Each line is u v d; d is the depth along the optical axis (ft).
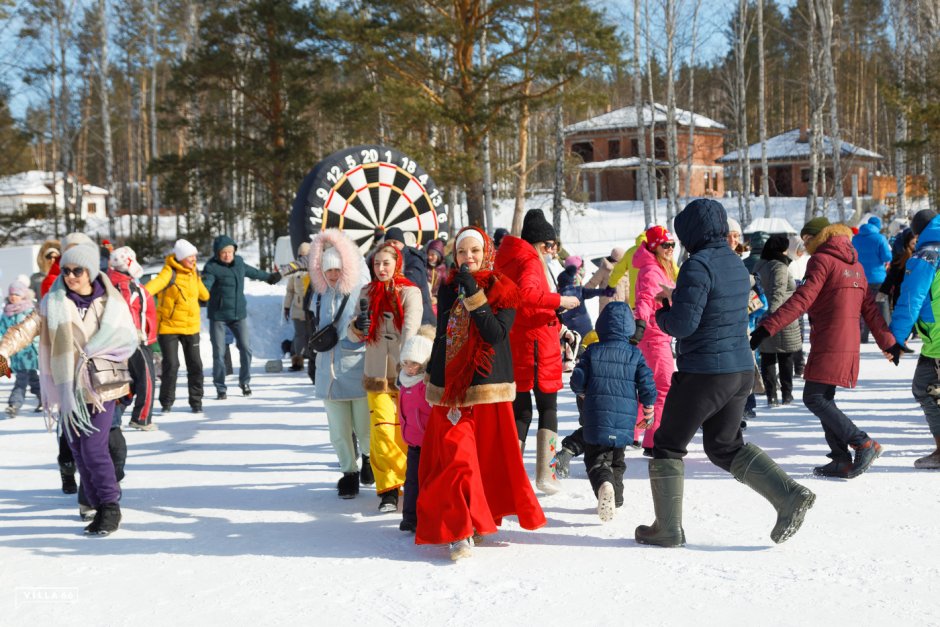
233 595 15.35
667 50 126.82
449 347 17.67
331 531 19.35
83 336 19.58
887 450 26.27
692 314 16.70
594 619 13.84
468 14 97.66
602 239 149.18
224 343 41.47
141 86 176.24
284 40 115.55
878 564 16.15
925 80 123.03
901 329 23.53
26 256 82.17
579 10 88.79
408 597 15.03
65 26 151.64
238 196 150.00
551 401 21.71
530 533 18.78
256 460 27.32
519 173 108.47
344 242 22.04
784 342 34.27
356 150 67.92
